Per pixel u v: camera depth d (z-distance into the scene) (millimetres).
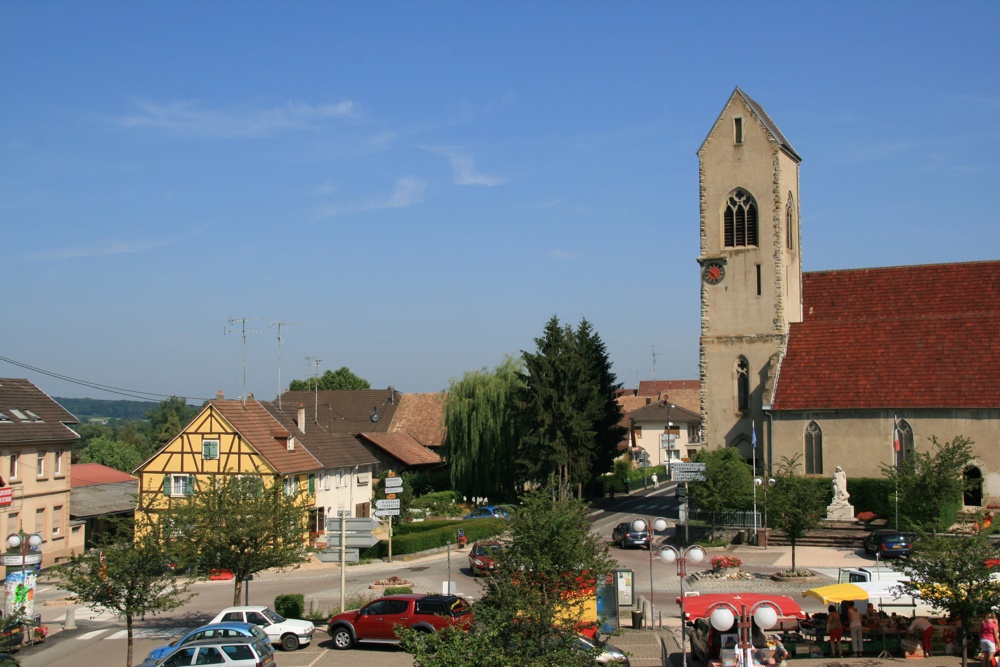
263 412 71375
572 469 80562
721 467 62406
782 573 50156
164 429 136875
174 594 36625
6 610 40562
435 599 38062
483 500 86250
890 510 63750
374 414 115375
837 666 33375
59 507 65750
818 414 67375
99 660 37750
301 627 38281
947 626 35375
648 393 176000
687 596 33125
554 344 82562
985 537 32031
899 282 74312
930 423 64500
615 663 30875
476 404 88375
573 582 25656
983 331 66875
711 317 73062
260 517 41219
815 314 75438
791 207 74750
